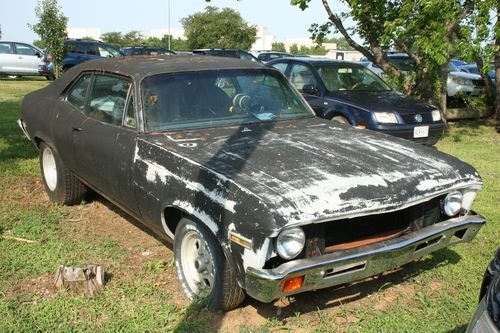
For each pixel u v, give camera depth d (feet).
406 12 29.84
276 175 10.34
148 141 12.48
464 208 11.89
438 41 29.55
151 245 14.99
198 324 10.88
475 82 48.32
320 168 10.77
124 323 10.90
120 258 14.05
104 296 11.98
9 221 16.31
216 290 10.78
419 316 11.48
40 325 10.84
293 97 15.97
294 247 9.40
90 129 14.71
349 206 9.67
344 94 28.12
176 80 14.10
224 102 14.34
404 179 10.67
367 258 10.07
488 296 7.43
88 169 15.10
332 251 10.12
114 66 15.01
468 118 42.09
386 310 11.72
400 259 10.70
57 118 16.66
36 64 71.67
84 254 14.21
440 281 13.15
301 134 13.32
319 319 11.32
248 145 12.19
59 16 64.80
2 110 39.52
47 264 13.51
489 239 15.70
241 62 15.90
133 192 12.92
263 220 9.20
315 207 9.43
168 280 12.87
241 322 11.07
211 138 12.70
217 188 10.26
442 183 11.07
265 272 9.29
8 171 21.76
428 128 26.76
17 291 12.21
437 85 36.04
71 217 17.03
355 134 13.65
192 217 10.94
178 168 11.32
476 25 29.86
